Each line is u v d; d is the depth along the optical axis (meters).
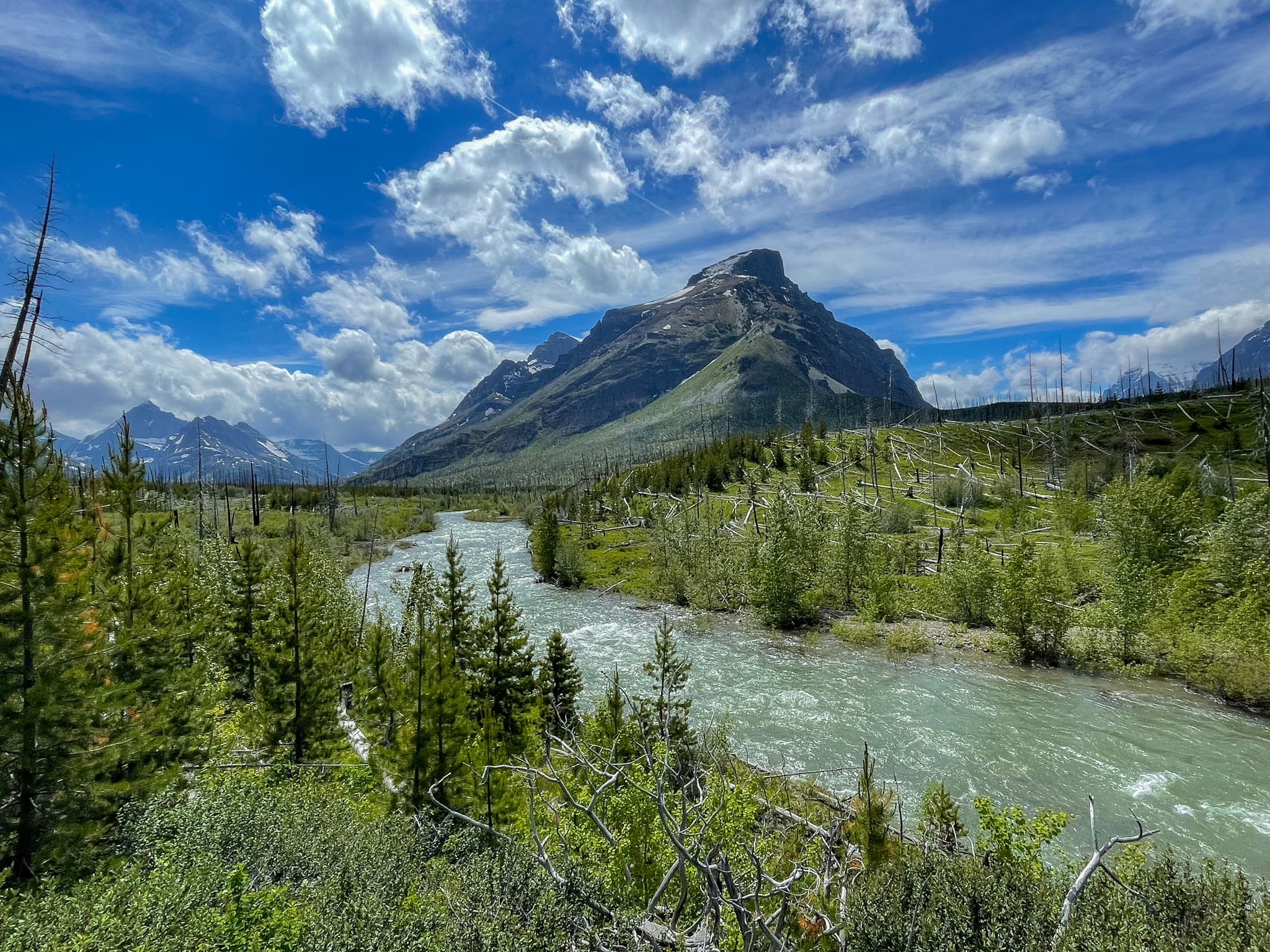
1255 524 34.88
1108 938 6.38
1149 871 8.54
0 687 11.96
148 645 17.09
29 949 6.64
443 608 31.86
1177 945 6.57
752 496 102.00
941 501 93.38
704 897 8.85
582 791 12.29
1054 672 36.50
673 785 13.52
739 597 57.06
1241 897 7.31
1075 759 25.25
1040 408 157.50
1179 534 38.56
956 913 6.88
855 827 12.12
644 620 53.69
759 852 11.16
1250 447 98.56
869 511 58.72
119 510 21.00
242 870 7.88
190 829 11.24
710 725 25.12
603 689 35.84
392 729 22.66
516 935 6.97
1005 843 11.59
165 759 15.68
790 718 30.80
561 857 8.84
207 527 77.56
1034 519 75.88
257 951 6.50
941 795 14.37
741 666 40.19
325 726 22.91
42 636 12.61
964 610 46.16
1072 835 19.88
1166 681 33.94
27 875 11.58
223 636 29.64
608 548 87.56
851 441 136.12
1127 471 79.38
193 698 19.14
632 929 6.59
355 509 136.62
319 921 7.06
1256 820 20.41
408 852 10.56
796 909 7.92
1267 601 31.30
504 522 150.75
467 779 16.53
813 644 44.72
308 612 23.03
